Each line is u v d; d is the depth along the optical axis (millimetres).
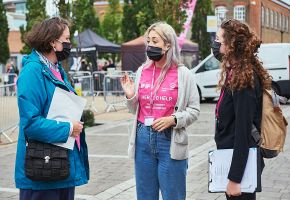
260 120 3281
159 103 3807
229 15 47531
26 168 3236
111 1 42656
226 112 3244
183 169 3873
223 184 3205
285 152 8242
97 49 23047
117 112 15531
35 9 30469
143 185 3936
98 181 6648
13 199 5871
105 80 16547
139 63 22562
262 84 3252
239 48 3219
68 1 11430
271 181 6402
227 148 3256
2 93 10258
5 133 10953
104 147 9258
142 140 3869
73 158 3412
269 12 54906
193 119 3818
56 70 3475
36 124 3168
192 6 19312
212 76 17703
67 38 3453
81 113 3389
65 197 3461
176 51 3826
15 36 40906
